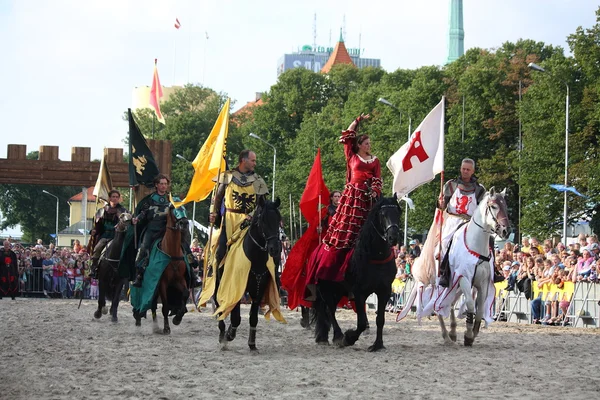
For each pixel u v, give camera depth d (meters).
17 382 10.63
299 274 14.95
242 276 13.08
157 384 10.49
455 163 57.44
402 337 16.72
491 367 11.91
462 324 20.77
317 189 15.03
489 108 60.62
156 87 100.75
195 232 79.19
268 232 12.89
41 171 34.84
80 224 107.12
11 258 32.47
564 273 22.91
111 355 13.27
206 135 89.88
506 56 62.69
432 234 15.21
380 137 60.75
